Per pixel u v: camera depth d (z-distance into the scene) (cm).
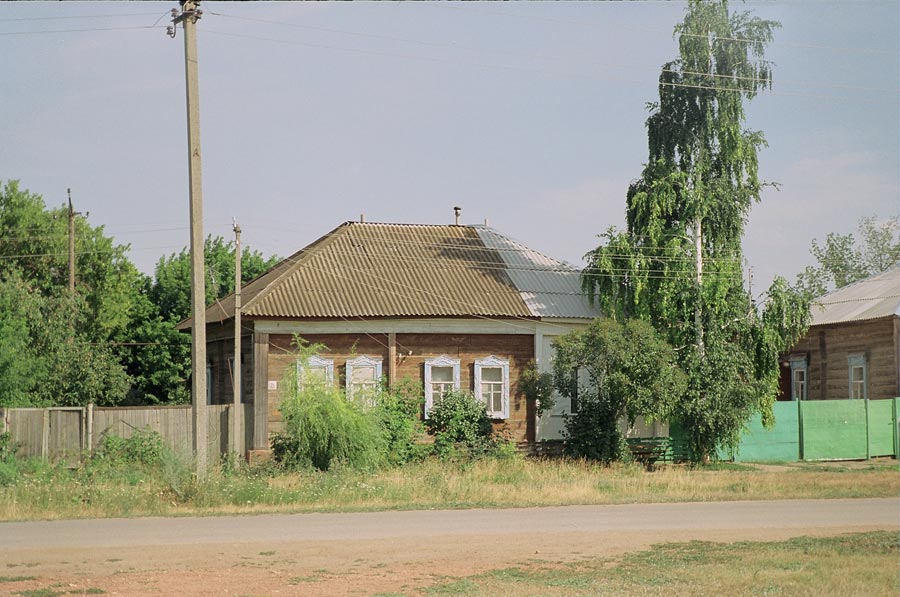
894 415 4109
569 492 2602
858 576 1436
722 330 3709
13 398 3462
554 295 4047
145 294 6462
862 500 2553
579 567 1529
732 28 3778
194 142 2488
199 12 2508
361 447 3108
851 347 4491
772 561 1573
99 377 4319
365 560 1585
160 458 2664
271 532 1903
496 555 1639
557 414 3875
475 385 3788
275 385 3575
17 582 1377
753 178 3756
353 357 3675
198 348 2455
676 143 3778
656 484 2839
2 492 2362
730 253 3753
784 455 3941
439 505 2378
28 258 5650
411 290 3856
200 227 2486
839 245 8531
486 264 4172
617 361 3416
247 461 3475
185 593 1309
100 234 5916
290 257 4259
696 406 3562
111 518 2123
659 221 3681
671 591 1327
